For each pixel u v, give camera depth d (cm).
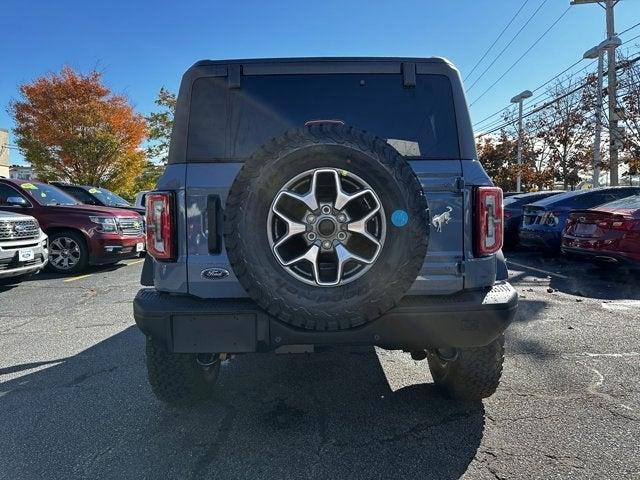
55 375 395
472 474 247
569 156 2652
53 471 256
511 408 321
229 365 414
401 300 255
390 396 345
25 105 2322
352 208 243
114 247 922
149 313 255
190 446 280
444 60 295
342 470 253
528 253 1176
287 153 235
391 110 294
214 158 284
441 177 267
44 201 932
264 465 259
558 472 247
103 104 2380
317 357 433
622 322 530
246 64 291
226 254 260
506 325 257
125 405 336
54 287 781
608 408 319
